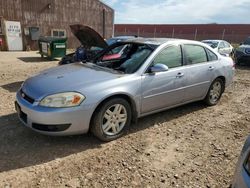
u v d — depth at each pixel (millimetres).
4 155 3539
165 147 3977
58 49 14383
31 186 2953
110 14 26812
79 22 24344
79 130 3723
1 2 19062
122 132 4203
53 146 3834
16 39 20359
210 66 5520
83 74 4188
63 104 3557
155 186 3047
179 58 4926
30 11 20766
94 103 3707
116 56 4969
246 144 2420
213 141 4250
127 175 3229
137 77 4199
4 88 7105
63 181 3062
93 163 3457
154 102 4523
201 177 3258
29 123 3717
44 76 4254
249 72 11633
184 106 5902
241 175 2078
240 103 6430
